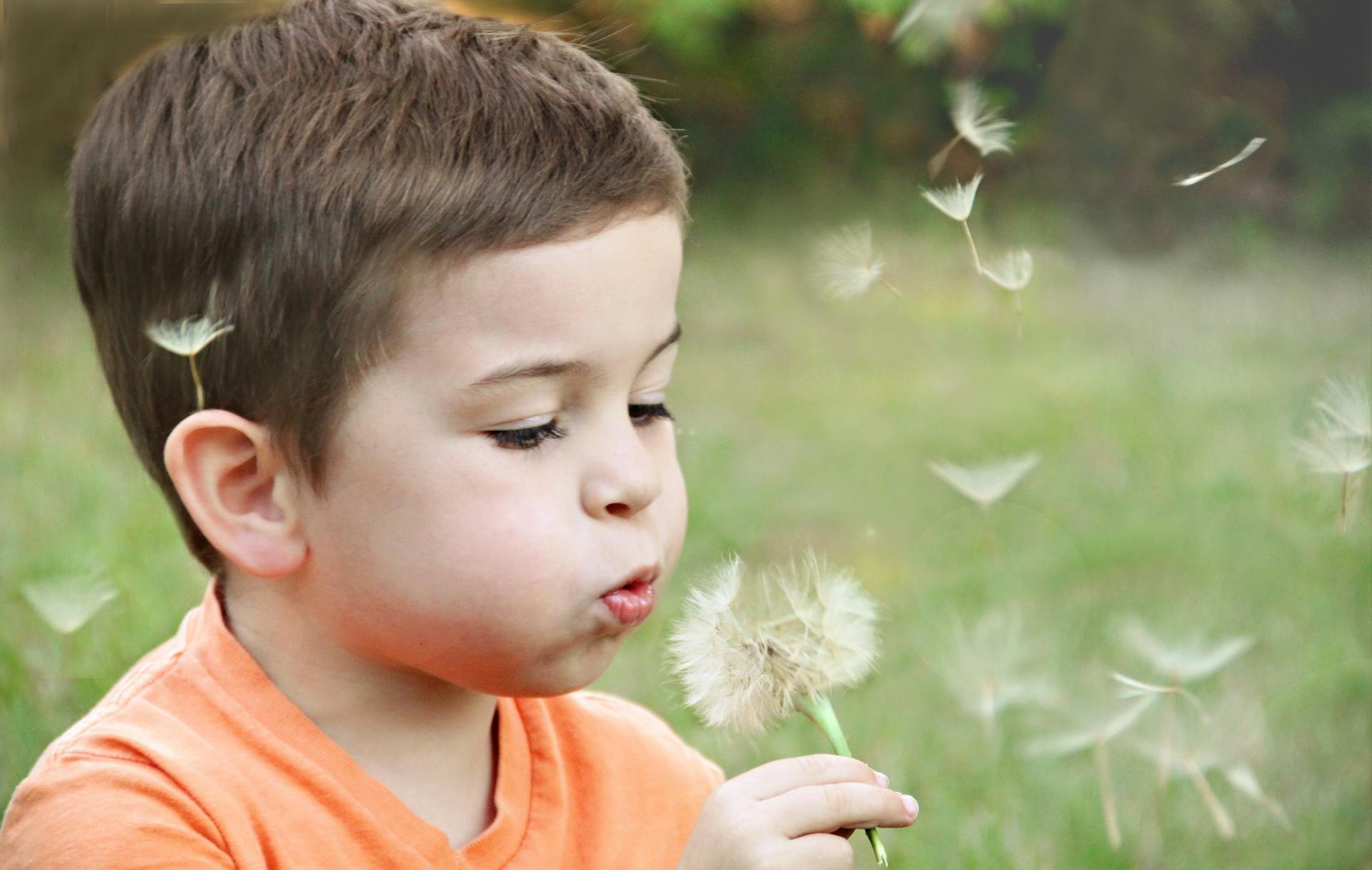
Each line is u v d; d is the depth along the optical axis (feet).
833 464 20.45
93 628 12.13
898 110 34.76
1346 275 30.60
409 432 5.05
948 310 28.32
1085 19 33.14
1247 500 18.49
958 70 33.01
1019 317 6.38
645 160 5.42
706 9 32.42
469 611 5.11
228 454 5.28
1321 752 12.72
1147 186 33.24
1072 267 30.83
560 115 5.38
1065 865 11.09
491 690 5.35
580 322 5.08
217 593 5.92
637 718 6.85
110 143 5.73
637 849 6.28
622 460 5.15
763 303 28.60
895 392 23.80
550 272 5.05
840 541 17.71
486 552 5.03
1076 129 33.50
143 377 5.65
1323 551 17.02
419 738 5.71
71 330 22.84
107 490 15.85
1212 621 15.06
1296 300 28.84
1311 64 33.99
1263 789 12.19
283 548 5.31
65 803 5.25
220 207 5.31
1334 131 33.68
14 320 23.11
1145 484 19.34
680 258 5.55
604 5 31.22
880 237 31.94
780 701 5.58
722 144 35.32
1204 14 33.30
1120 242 32.63
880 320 27.76
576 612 5.13
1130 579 16.51
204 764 5.36
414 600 5.15
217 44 5.74
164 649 5.96
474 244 4.99
